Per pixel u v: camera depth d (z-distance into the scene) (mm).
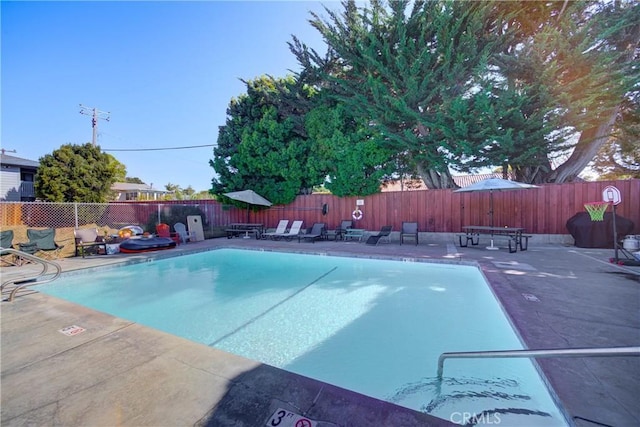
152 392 2039
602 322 3188
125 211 11430
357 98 10625
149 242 9195
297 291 5711
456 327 3939
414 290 5566
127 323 3385
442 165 10203
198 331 3961
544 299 3998
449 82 9266
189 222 11828
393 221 11523
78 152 14164
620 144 10531
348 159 11578
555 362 2363
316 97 12414
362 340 3625
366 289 5723
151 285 6250
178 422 1735
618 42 8570
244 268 7812
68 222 10305
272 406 1862
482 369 2844
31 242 7500
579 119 8359
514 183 8344
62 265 7051
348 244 10430
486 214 10234
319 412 1793
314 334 3824
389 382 2754
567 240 9305
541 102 8531
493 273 5578
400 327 3979
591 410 1778
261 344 3574
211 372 2297
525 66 8688
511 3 8984
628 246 7086
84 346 2787
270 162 12953
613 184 8789
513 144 8750
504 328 3791
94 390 2078
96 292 5762
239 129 13719
